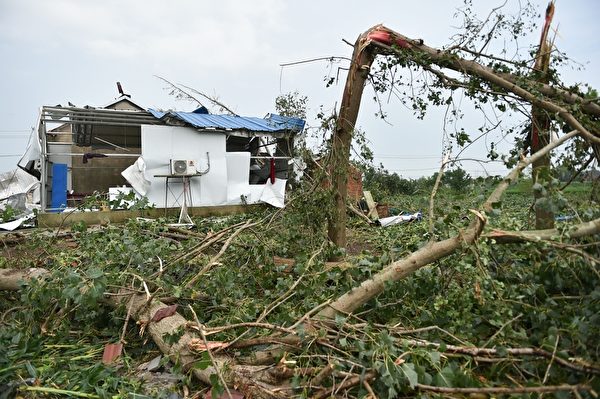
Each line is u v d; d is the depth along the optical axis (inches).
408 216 380.8
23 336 141.6
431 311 131.3
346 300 129.3
